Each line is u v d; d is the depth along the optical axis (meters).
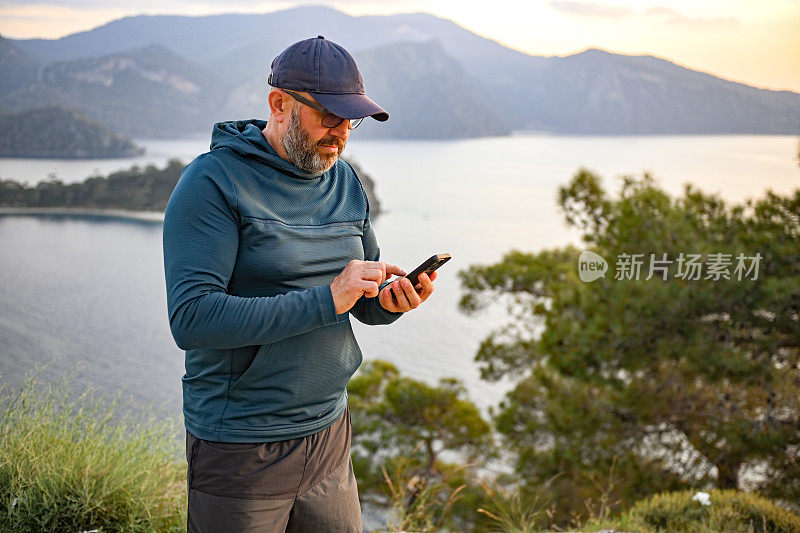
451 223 131.00
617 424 6.89
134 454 2.36
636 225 6.31
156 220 5.96
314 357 1.34
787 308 5.64
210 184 1.22
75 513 2.10
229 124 1.43
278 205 1.31
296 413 1.34
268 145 1.32
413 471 6.58
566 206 6.89
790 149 6.45
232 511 1.29
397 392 9.76
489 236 114.56
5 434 2.20
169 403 2.66
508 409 8.38
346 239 1.45
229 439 1.28
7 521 2.00
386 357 54.91
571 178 6.82
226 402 1.29
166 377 2.88
